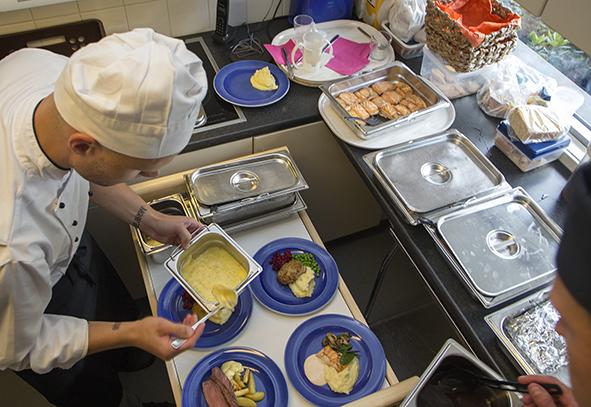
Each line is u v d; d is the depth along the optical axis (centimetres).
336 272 129
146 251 126
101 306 140
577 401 56
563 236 52
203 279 121
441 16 145
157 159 89
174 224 123
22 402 153
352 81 160
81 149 85
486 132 148
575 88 156
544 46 161
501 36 141
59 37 154
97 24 155
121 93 77
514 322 103
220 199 135
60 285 120
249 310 120
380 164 134
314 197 189
